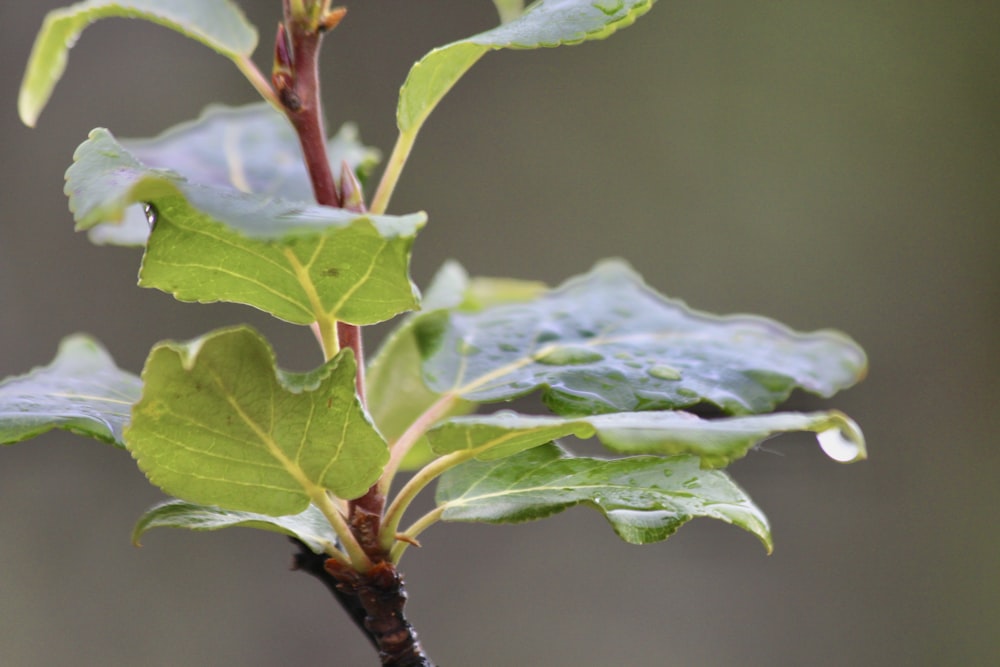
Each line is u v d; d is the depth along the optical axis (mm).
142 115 1181
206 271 502
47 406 526
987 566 1130
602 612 1068
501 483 527
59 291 1139
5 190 1143
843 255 1214
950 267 1208
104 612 1041
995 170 1209
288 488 507
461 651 1047
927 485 1156
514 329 557
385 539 518
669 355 546
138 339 1143
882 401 1188
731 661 1057
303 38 525
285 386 496
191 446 500
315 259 500
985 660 1095
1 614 1022
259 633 1049
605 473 527
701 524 1099
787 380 540
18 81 1163
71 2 1180
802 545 1105
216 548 1071
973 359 1191
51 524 1056
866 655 1084
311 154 525
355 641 1054
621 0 516
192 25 528
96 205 484
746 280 1218
